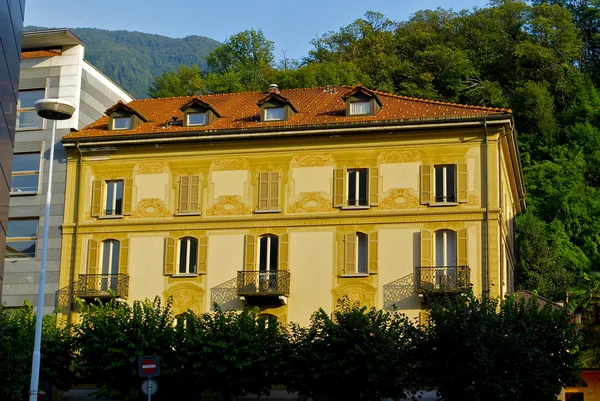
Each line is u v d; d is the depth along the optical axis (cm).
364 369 3306
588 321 5500
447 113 4009
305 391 3438
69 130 4447
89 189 4284
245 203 4100
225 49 8450
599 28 10125
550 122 8219
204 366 3478
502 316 3372
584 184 7781
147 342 3500
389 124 3975
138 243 4166
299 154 4091
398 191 3962
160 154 4231
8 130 2831
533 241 6675
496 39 9131
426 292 3769
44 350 3581
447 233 3903
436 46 8550
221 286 4038
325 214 4003
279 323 3641
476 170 3916
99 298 4094
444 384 3278
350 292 3916
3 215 2822
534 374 3198
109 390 3525
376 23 9612
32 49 4694
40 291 2888
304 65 8469
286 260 3997
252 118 4306
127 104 4753
